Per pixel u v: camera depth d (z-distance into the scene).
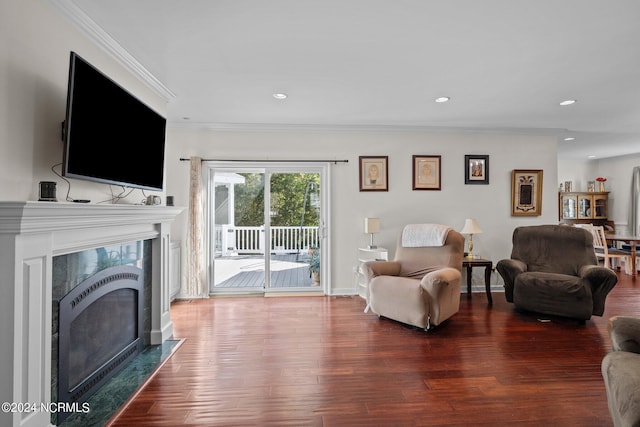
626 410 1.23
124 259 2.40
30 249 1.44
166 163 4.29
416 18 1.98
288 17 1.97
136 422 1.76
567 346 2.71
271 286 4.55
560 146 5.86
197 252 4.21
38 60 1.66
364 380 2.18
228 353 2.62
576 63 2.59
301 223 4.61
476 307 3.86
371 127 4.45
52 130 1.76
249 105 3.57
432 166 4.61
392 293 3.22
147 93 2.85
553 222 4.75
